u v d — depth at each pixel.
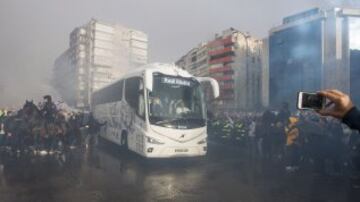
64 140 13.87
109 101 15.59
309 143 9.66
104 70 70.94
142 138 10.54
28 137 13.16
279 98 37.19
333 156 9.29
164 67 11.09
